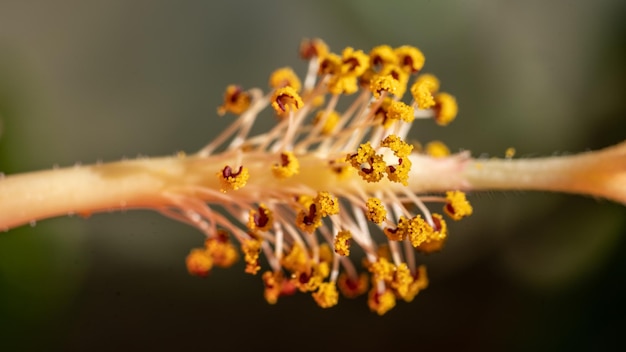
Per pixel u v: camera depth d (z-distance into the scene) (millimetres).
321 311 134
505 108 125
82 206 83
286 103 80
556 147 124
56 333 117
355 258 120
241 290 132
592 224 119
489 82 125
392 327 132
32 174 83
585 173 83
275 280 83
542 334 121
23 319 114
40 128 120
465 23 124
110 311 123
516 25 126
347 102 117
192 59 129
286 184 81
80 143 122
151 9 129
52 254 117
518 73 126
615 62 124
